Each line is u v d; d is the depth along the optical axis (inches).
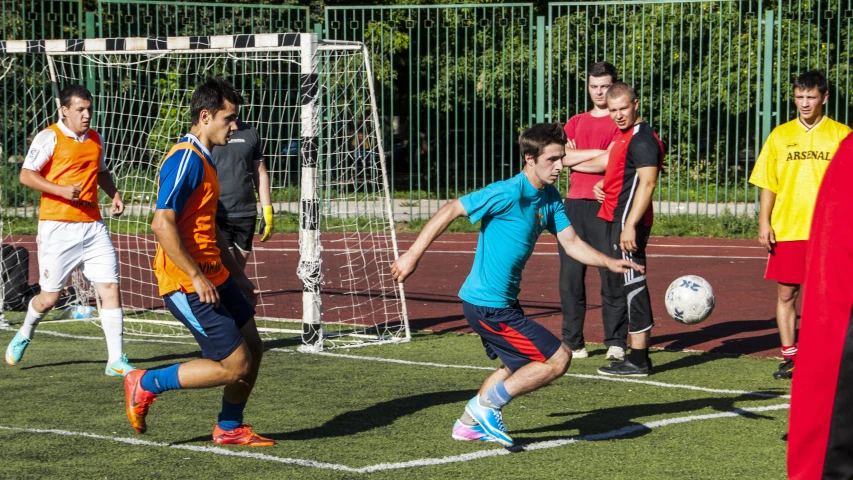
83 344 334.3
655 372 291.4
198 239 199.8
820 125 280.1
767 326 369.1
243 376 199.2
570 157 299.1
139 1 689.6
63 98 287.6
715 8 865.5
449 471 192.1
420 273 526.3
